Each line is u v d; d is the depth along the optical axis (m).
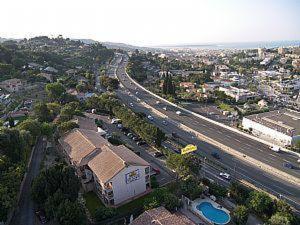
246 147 132.62
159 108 198.00
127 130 147.38
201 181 97.19
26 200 86.56
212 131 154.25
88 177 94.81
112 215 77.75
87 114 162.88
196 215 81.12
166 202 81.25
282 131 141.12
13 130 100.00
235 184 90.81
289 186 99.56
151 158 118.81
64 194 76.25
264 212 80.94
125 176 86.62
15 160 96.06
